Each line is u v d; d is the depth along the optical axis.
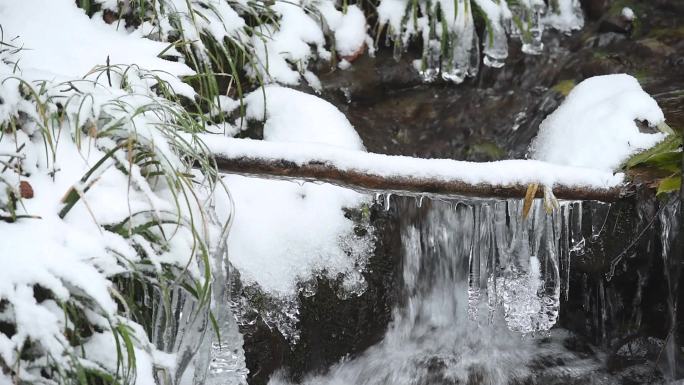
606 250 4.50
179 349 3.29
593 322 4.79
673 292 4.38
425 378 4.37
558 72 5.38
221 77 4.71
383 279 4.35
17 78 3.36
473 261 4.30
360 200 4.29
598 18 5.65
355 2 5.35
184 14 4.55
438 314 4.61
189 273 3.28
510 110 5.21
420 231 4.44
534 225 4.12
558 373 4.50
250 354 3.92
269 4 4.99
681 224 4.22
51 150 3.35
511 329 4.33
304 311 4.08
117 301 3.26
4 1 4.16
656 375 4.54
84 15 4.29
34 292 3.01
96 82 3.64
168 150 3.44
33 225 3.04
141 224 3.30
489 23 5.30
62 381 2.95
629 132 4.24
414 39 5.33
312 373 4.25
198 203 3.26
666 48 5.31
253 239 3.94
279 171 3.63
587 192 3.83
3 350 2.84
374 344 4.45
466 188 3.70
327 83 5.05
